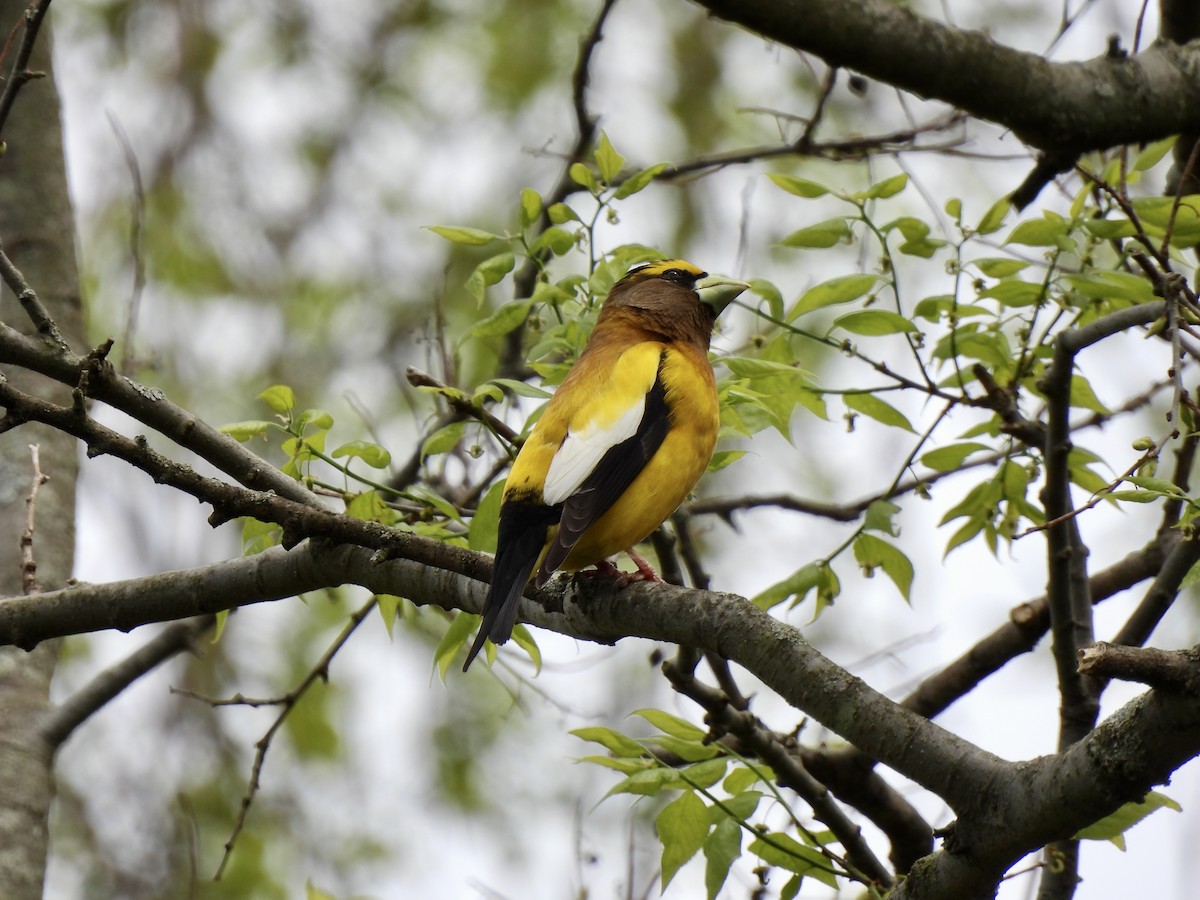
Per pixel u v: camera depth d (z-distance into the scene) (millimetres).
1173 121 10102
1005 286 9617
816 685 6730
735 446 17250
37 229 12344
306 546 8633
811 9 9117
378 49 18969
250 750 16328
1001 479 10352
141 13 19141
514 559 8188
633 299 10266
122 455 7746
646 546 13484
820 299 9797
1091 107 9922
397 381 15922
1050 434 9039
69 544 11617
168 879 15438
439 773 16188
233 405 17172
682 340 10102
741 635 7113
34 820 10445
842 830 9266
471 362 15820
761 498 13898
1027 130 9961
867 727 6555
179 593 8789
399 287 17734
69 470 11938
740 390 9500
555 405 9070
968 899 6422
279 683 16531
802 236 9555
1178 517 10703
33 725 10898
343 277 18094
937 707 11336
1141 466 6727
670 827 8555
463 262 17391
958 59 9539
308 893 10453
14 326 12008
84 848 15570
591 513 8461
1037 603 11180
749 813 8484
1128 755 5777
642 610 7812
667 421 9008
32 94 12648
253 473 8664
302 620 16719
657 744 9070
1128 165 12039
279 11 19156
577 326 9453
